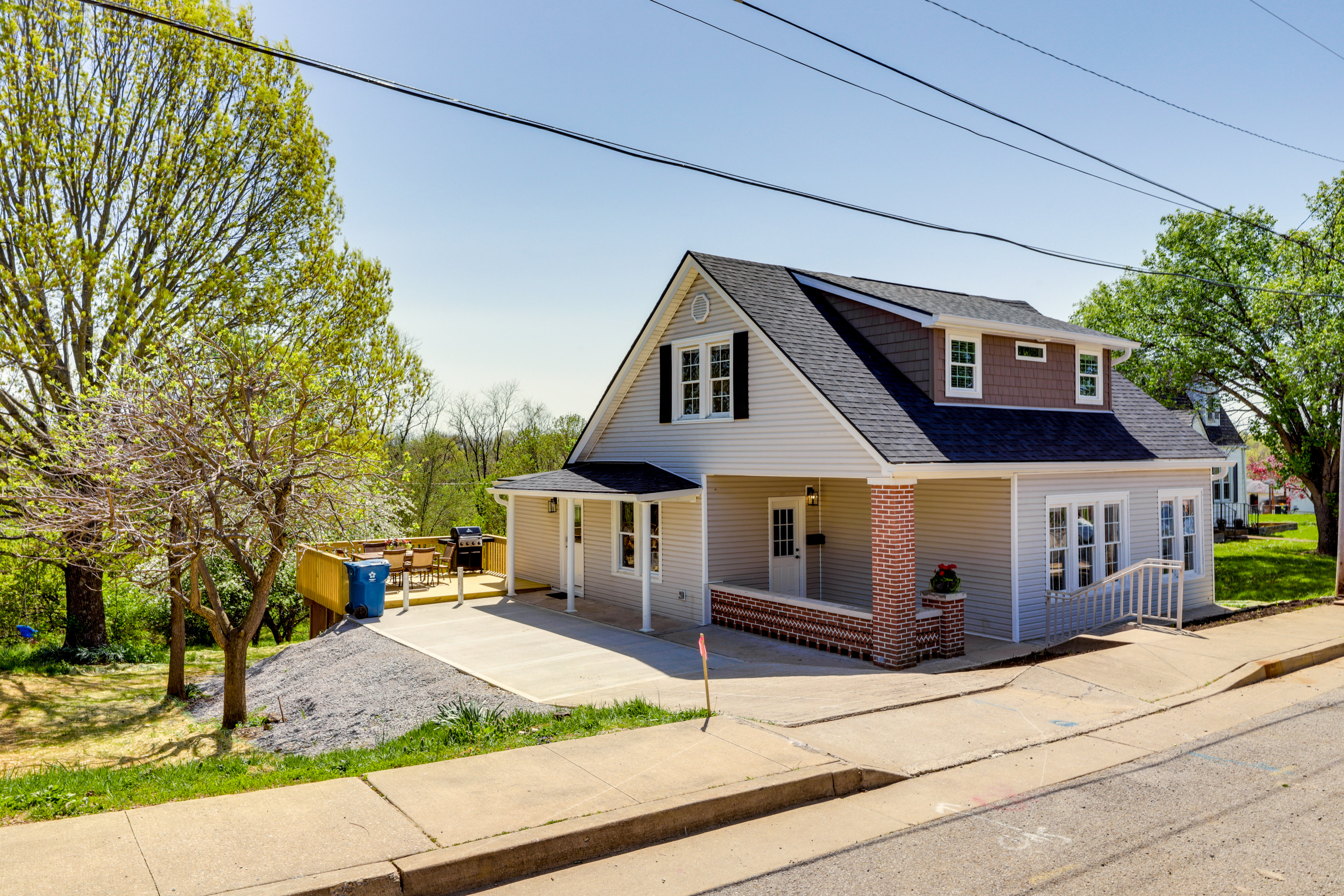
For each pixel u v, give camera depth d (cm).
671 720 848
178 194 1808
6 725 1288
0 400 1603
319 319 1989
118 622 2541
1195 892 523
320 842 542
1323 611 1596
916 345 1539
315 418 1345
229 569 2538
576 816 586
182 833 555
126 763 1057
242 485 1124
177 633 1496
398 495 1611
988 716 909
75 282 1631
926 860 562
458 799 620
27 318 1633
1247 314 2856
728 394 1653
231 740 1165
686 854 571
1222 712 947
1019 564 1470
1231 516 3853
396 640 1542
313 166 1977
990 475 1404
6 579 2516
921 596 1355
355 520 1338
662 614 1764
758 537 1744
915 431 1368
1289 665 1156
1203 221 2916
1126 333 3103
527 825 570
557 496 1995
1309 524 4378
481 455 5797
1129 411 1942
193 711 1386
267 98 1845
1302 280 2703
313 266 1962
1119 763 765
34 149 1598
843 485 1819
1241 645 1247
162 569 1364
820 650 1402
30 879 486
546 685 1164
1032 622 1491
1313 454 2866
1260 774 738
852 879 535
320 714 1230
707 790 638
